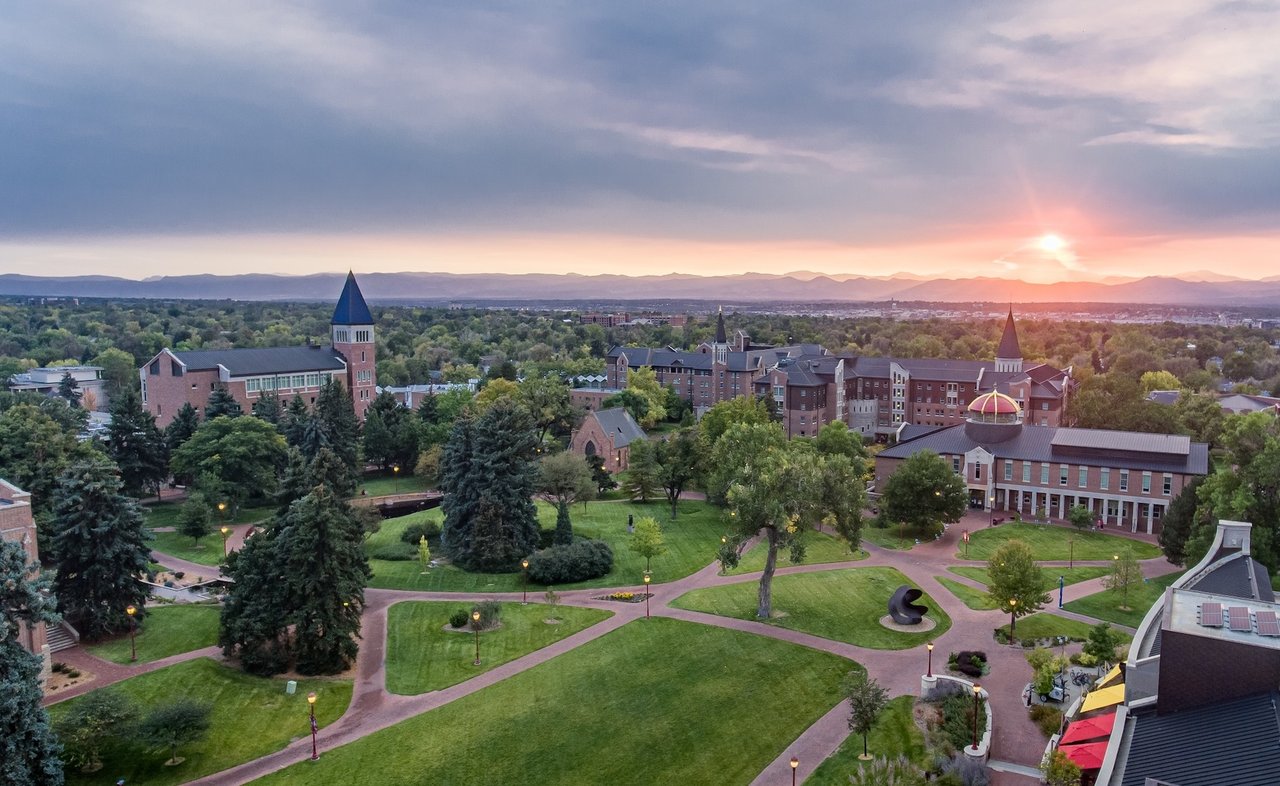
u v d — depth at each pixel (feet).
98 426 508.94
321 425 389.60
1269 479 240.12
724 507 363.56
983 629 214.48
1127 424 410.72
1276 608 129.49
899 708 170.30
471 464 294.66
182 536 322.14
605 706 177.06
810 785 144.77
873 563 280.92
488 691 186.19
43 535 258.78
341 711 178.40
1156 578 263.08
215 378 489.26
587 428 446.19
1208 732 110.63
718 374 634.02
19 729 135.13
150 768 154.20
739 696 180.04
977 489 359.25
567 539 291.17
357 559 213.25
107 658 198.80
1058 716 160.35
